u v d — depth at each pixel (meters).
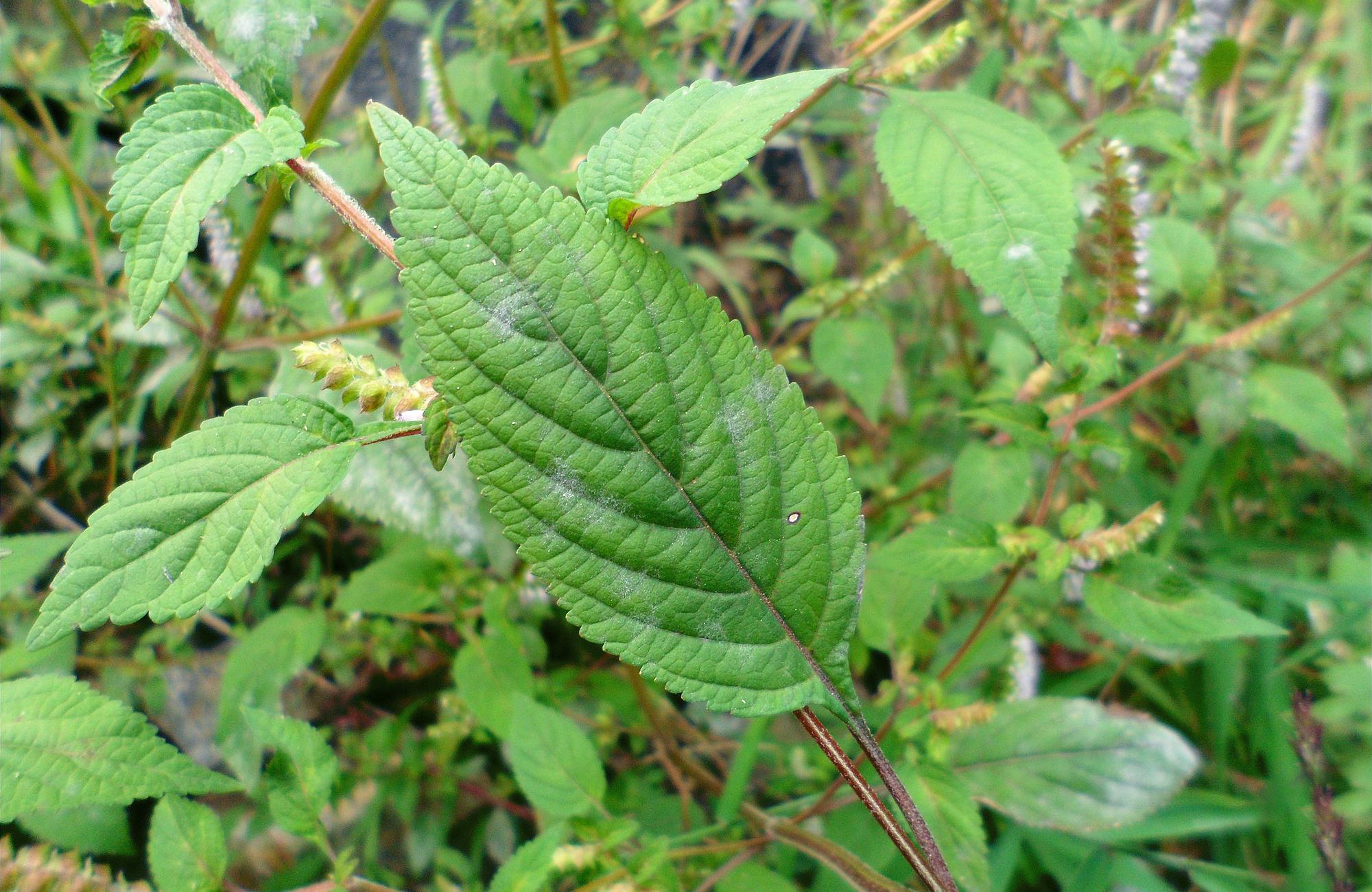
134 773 0.14
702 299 0.12
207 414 0.33
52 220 0.35
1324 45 0.41
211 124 0.13
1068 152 0.28
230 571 0.12
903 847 0.13
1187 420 0.35
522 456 0.11
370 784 0.32
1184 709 0.31
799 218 0.43
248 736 0.27
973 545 0.20
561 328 0.11
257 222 0.24
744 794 0.28
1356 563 0.28
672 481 0.12
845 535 0.13
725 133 0.12
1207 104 0.44
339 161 0.33
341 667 0.33
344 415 0.13
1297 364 0.35
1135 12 0.46
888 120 0.20
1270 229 0.35
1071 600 0.31
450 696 0.30
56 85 0.38
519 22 0.35
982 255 0.18
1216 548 0.32
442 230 0.11
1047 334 0.18
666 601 0.12
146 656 0.32
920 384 0.40
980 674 0.31
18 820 0.18
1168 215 0.36
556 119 0.27
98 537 0.12
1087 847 0.24
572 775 0.21
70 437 0.36
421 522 0.23
